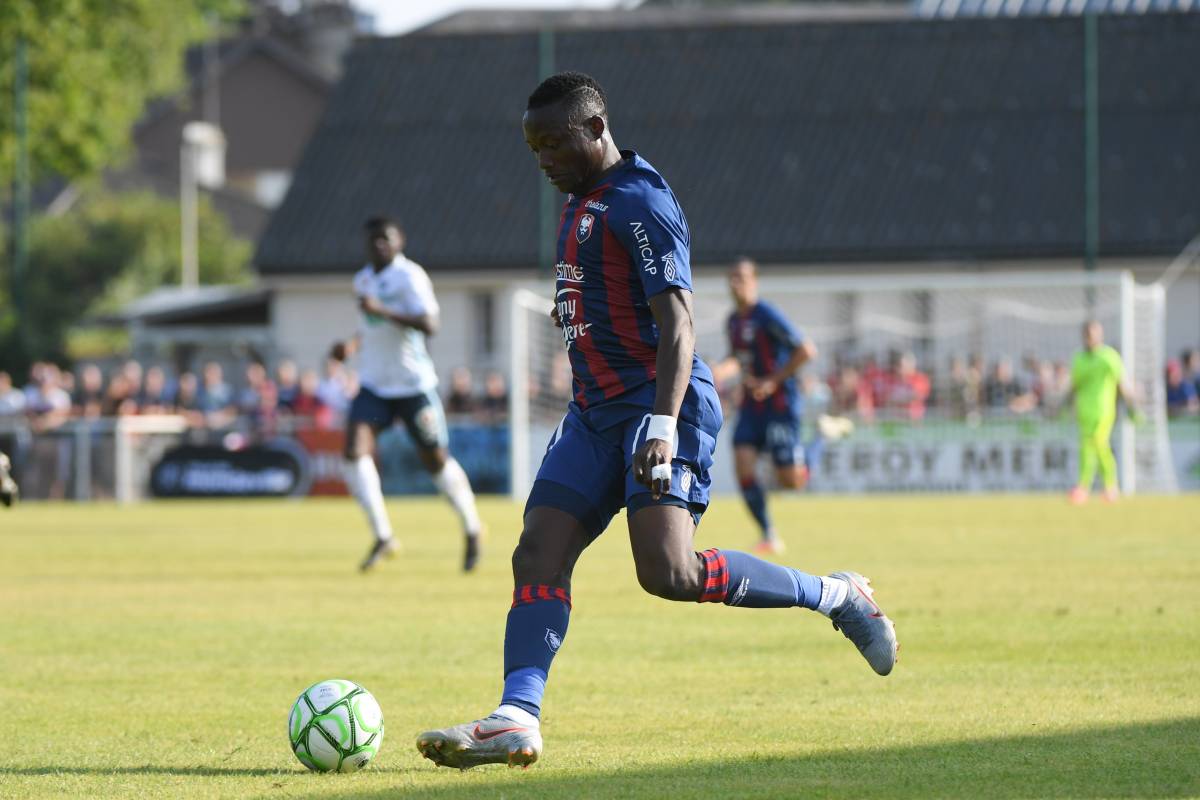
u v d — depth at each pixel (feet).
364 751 50.55
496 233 369.71
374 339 123.54
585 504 50.88
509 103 395.96
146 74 502.38
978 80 383.24
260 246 375.04
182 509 230.27
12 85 410.93
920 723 58.85
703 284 298.15
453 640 86.17
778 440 138.21
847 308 312.50
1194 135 365.81
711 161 377.91
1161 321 264.52
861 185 369.50
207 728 59.98
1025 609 95.40
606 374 50.80
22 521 201.77
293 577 123.03
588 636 86.74
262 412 265.54
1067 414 247.09
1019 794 45.85
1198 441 251.39
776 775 49.14
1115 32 385.09
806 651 80.43
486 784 47.98
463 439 253.65
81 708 64.80
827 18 508.53
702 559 50.88
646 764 51.21
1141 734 55.83
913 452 250.16
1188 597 101.19
